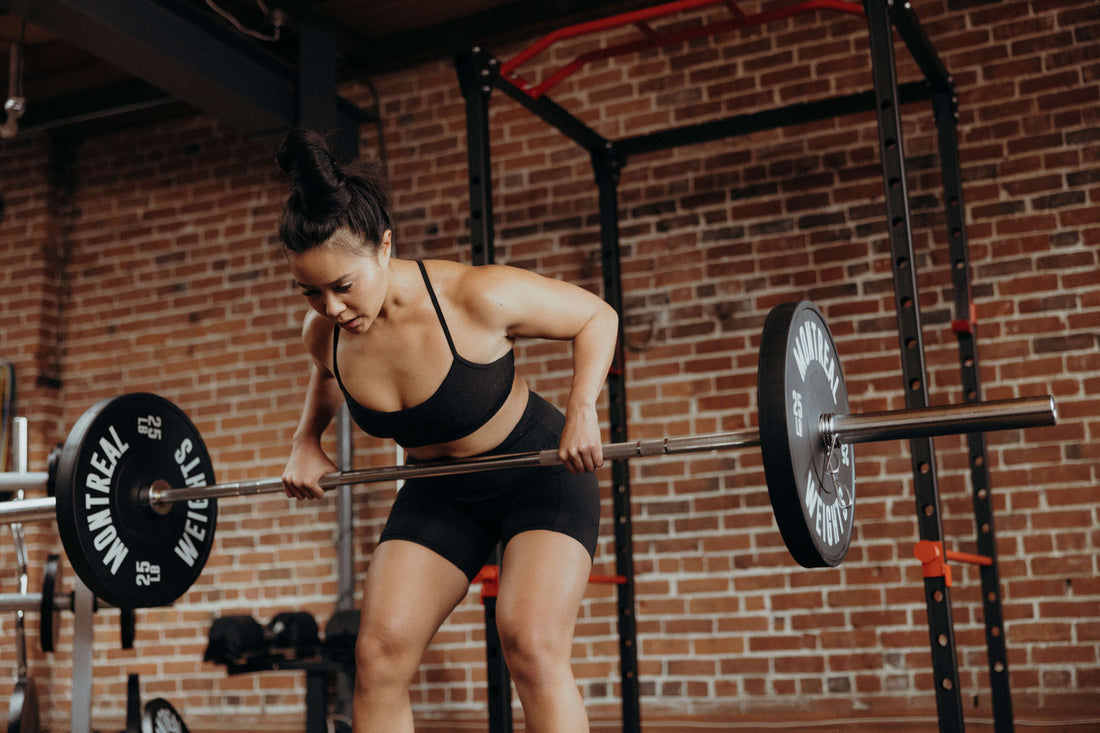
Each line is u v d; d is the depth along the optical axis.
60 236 5.15
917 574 3.58
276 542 4.49
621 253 4.12
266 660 3.53
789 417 1.54
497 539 1.83
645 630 3.90
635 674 3.26
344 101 4.53
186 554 2.29
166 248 4.95
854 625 3.64
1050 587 3.43
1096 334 3.48
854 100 3.30
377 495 4.35
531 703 1.52
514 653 1.54
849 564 3.68
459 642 4.12
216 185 4.90
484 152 2.79
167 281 4.92
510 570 1.62
